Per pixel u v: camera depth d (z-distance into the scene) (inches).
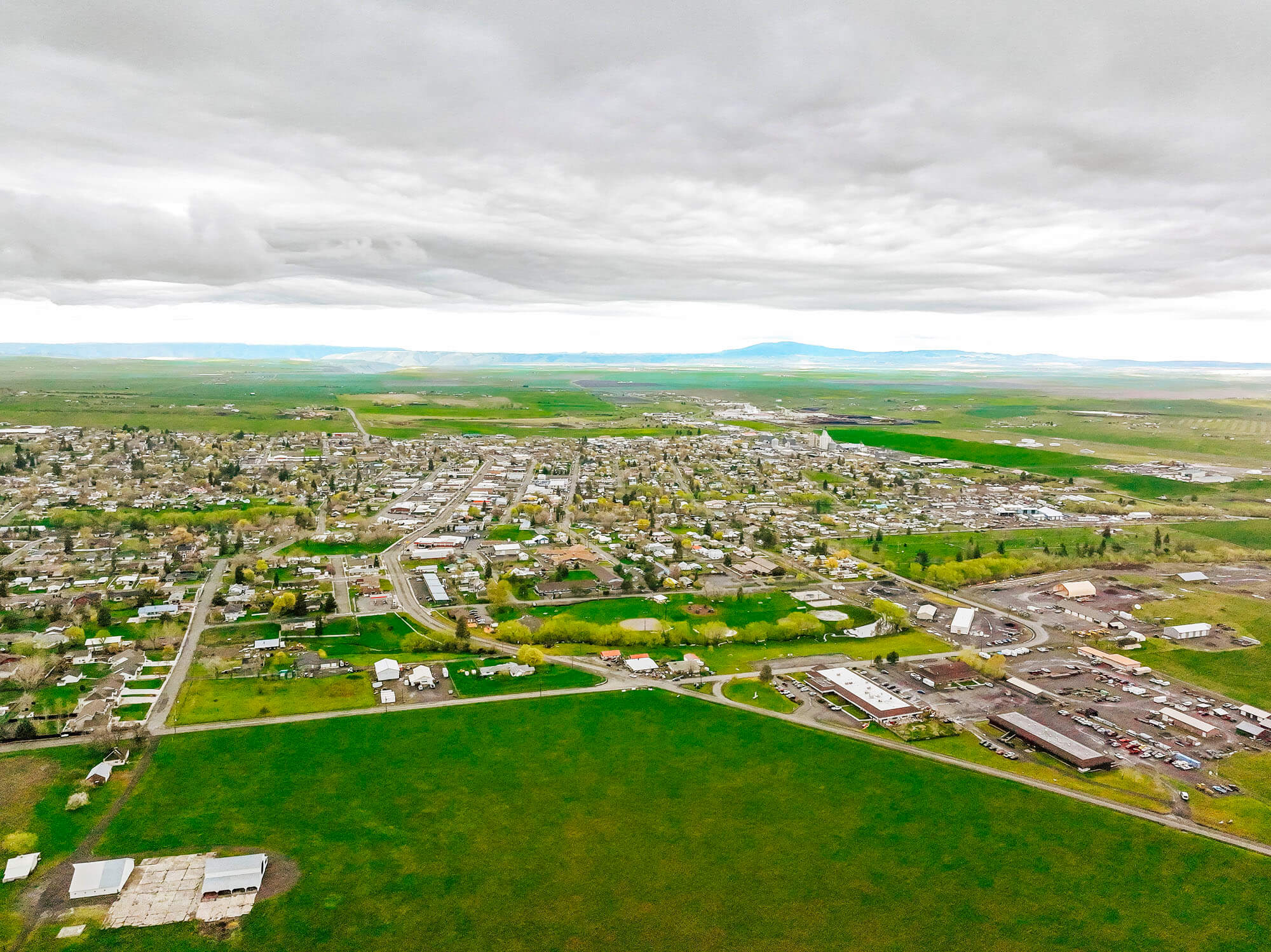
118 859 5644.7
